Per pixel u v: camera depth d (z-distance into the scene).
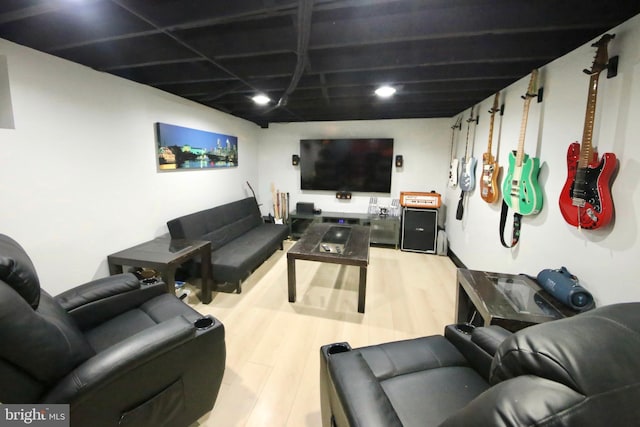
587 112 1.45
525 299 1.62
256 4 1.25
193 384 1.28
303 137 4.78
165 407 1.19
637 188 1.24
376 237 4.41
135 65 1.98
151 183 2.70
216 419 1.43
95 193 2.16
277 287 2.92
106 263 2.27
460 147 3.81
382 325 2.25
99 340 1.43
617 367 0.46
